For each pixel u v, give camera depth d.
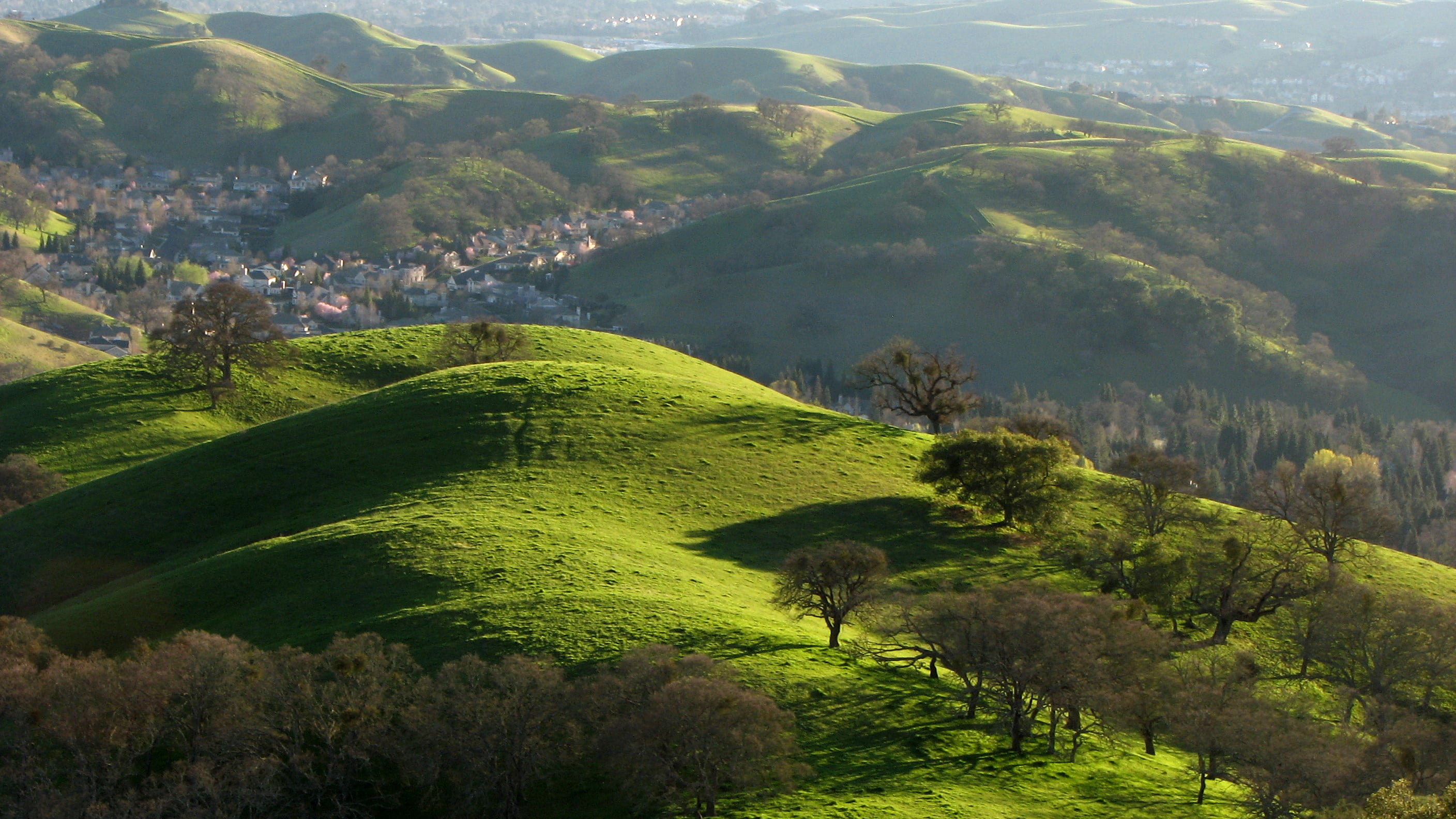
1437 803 39.09
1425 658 70.19
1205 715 53.31
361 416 101.31
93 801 45.88
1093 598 63.03
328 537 75.31
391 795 49.62
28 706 49.16
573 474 88.75
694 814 45.75
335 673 52.12
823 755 51.19
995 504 88.69
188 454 97.31
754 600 68.69
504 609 61.41
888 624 62.53
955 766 51.72
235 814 46.59
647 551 74.12
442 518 77.06
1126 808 49.69
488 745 47.66
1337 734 58.94
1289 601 79.25
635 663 49.28
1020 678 54.62
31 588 80.25
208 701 49.53
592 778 49.03
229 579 71.50
